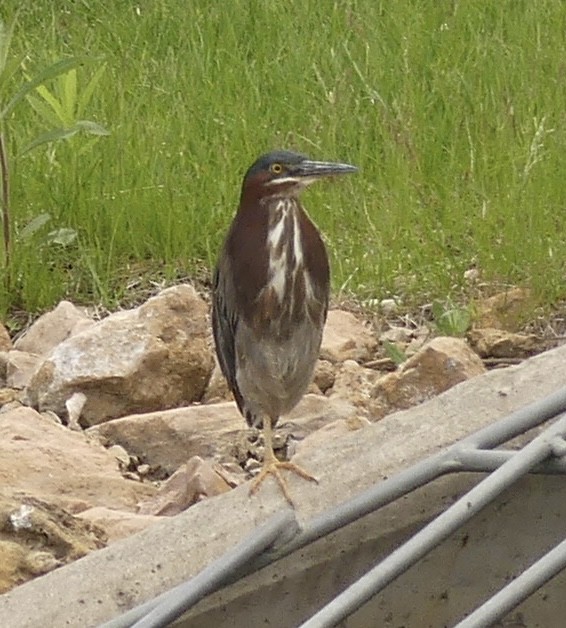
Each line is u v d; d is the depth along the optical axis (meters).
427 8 15.66
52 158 13.17
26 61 14.76
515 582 5.78
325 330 11.07
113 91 14.32
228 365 8.78
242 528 6.87
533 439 6.70
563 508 7.18
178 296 10.56
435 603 7.29
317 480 7.09
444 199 12.35
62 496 8.73
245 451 9.61
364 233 12.22
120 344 10.37
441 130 13.36
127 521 7.98
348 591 5.94
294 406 8.71
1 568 7.21
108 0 16.86
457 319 11.04
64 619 6.49
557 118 13.27
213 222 12.52
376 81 14.17
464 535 7.18
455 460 6.60
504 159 12.73
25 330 11.90
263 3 16.00
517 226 11.78
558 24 14.96
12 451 8.98
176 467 9.66
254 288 8.33
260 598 6.84
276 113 13.96
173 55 15.31
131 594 6.59
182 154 13.30
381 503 6.62
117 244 12.51
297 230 8.36
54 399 10.26
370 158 13.12
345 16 15.49
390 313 11.64
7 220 11.99
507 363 10.79
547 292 11.39
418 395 9.86
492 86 13.91
